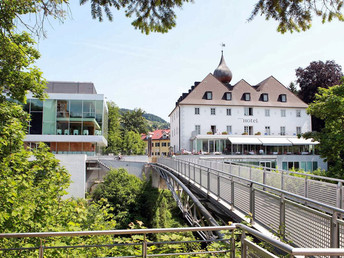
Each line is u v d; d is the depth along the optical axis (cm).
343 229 429
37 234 312
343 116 1898
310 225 499
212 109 4912
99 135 3384
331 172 1900
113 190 3036
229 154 4416
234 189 867
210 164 1883
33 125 3309
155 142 10044
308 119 5225
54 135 3322
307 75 4853
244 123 4988
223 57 6091
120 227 2788
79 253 540
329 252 248
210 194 1137
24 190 710
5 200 619
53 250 521
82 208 764
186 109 4825
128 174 3297
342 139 1855
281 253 518
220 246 462
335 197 805
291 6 486
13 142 777
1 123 759
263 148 4559
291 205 554
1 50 698
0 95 810
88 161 3316
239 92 5175
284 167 4275
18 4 500
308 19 498
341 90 1995
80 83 3875
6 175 679
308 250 250
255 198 709
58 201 786
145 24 536
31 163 826
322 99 2041
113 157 3778
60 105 3384
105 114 4184
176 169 2225
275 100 5203
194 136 4569
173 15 525
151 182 3494
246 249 350
